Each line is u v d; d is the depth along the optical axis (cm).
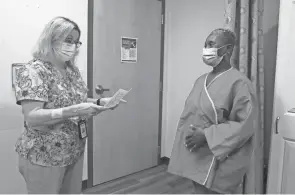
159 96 298
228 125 130
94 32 231
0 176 192
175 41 293
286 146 158
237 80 134
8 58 187
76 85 141
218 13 245
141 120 282
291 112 158
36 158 124
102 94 242
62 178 135
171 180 266
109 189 245
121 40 252
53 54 127
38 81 118
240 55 188
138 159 285
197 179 140
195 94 148
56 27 123
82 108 121
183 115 152
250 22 192
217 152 129
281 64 172
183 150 150
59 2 210
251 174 185
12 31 187
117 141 262
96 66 236
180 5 283
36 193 128
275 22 206
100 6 233
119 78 255
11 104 192
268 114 213
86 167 242
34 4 196
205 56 145
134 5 259
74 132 134
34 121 117
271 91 211
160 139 307
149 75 283
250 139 135
